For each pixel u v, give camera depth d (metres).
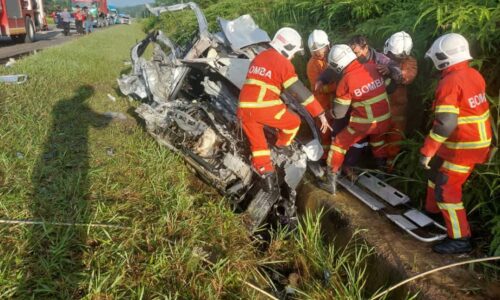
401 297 2.79
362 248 3.26
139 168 4.20
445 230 3.30
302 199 4.24
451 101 2.74
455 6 4.09
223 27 4.57
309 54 6.11
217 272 2.83
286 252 3.55
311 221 3.73
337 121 4.34
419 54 4.34
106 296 2.45
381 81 3.83
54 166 4.08
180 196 3.65
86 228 3.02
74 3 33.78
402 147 4.18
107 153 4.55
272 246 3.57
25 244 2.76
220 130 4.18
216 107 4.62
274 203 4.01
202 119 4.42
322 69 4.61
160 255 2.80
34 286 2.49
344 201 3.88
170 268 2.79
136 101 6.74
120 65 10.53
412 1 4.98
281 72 3.64
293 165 3.90
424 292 2.66
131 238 2.96
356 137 3.89
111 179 3.95
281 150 4.02
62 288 2.50
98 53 12.20
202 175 4.43
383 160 4.24
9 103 5.77
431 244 3.17
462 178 2.95
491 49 3.68
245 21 4.75
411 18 4.59
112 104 6.75
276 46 3.81
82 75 8.65
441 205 3.02
